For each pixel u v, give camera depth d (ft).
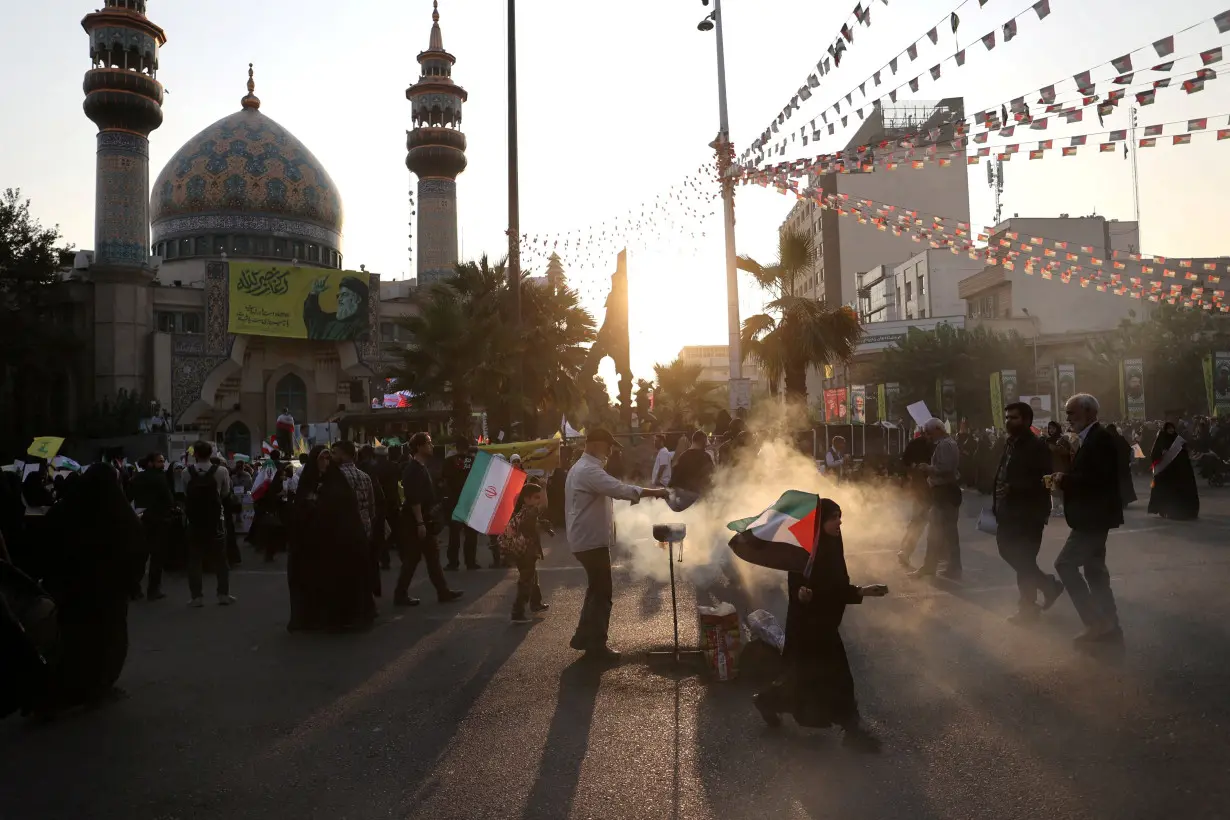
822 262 250.98
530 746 16.07
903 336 153.38
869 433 71.15
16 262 151.23
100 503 19.97
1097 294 158.30
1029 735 15.58
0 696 14.99
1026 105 28.94
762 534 15.80
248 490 59.41
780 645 19.53
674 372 153.48
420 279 212.43
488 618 28.35
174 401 170.71
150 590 35.27
